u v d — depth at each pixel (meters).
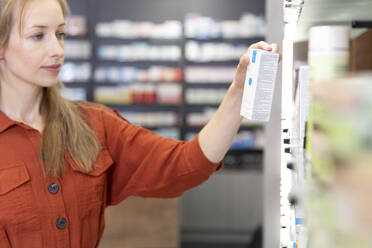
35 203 1.29
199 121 6.50
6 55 1.25
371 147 0.33
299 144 0.83
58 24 1.24
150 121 6.53
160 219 4.07
